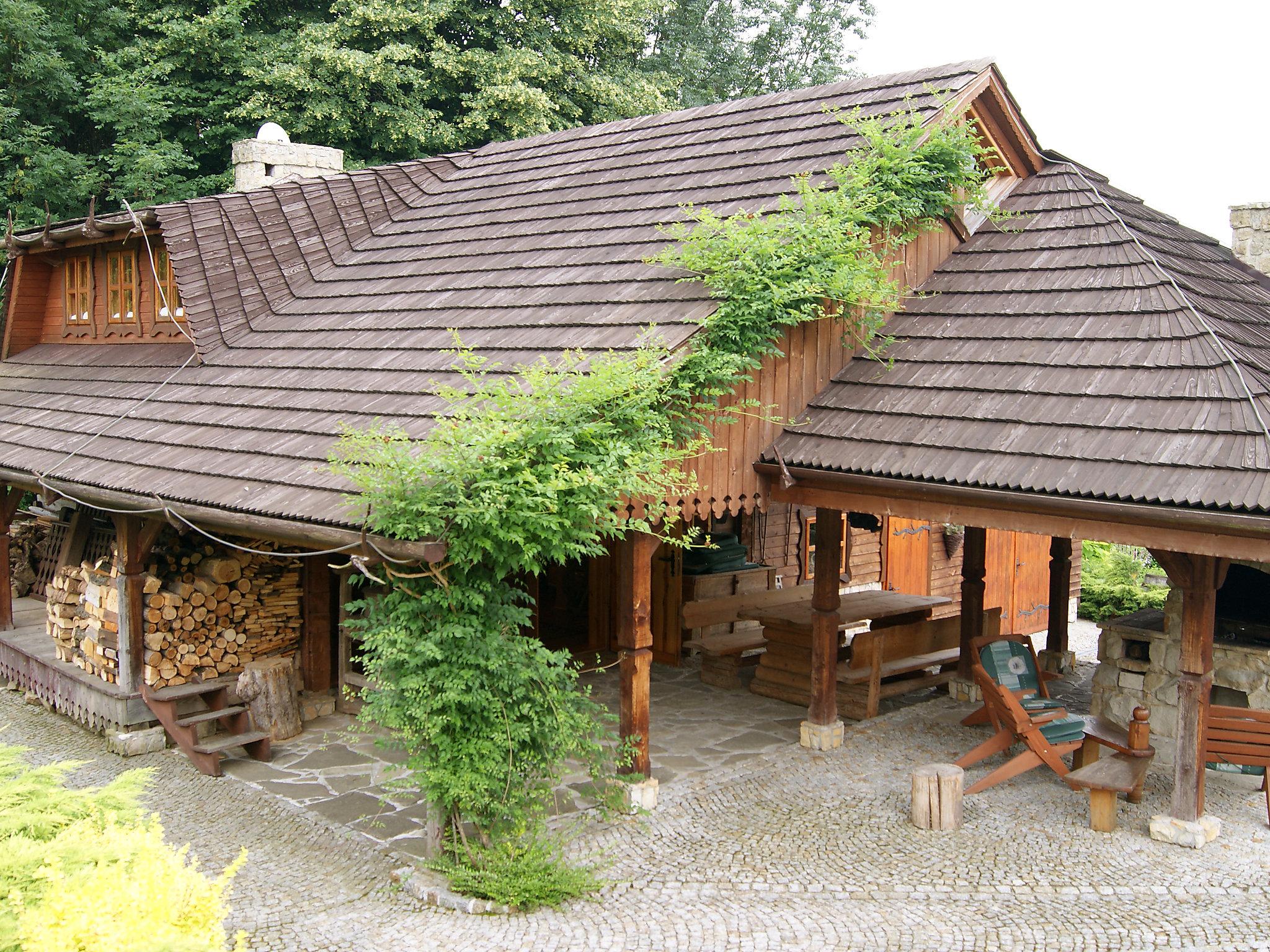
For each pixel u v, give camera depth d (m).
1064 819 8.06
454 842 6.90
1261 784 8.82
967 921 6.36
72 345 14.48
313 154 15.09
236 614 10.13
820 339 9.33
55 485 9.66
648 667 8.24
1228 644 9.19
